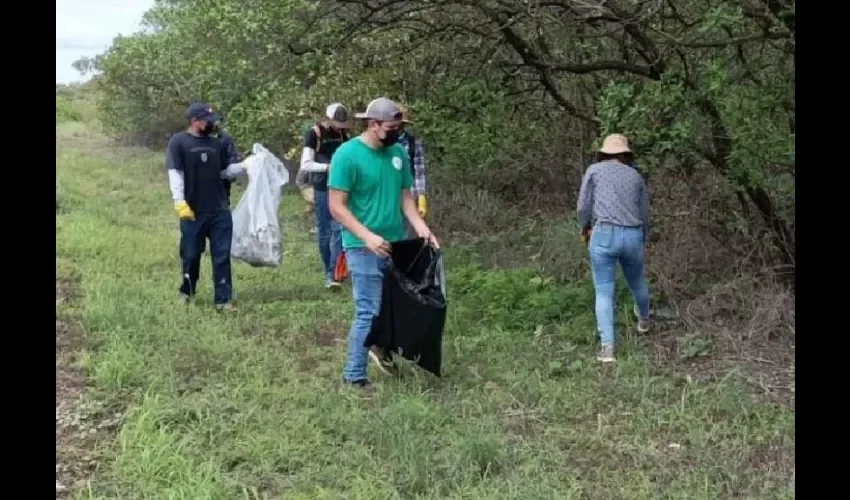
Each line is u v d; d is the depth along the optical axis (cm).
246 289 862
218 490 410
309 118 1008
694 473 432
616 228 611
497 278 798
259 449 459
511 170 1112
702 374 583
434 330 555
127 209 1399
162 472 432
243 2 1127
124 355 595
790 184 640
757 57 646
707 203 747
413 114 897
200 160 749
